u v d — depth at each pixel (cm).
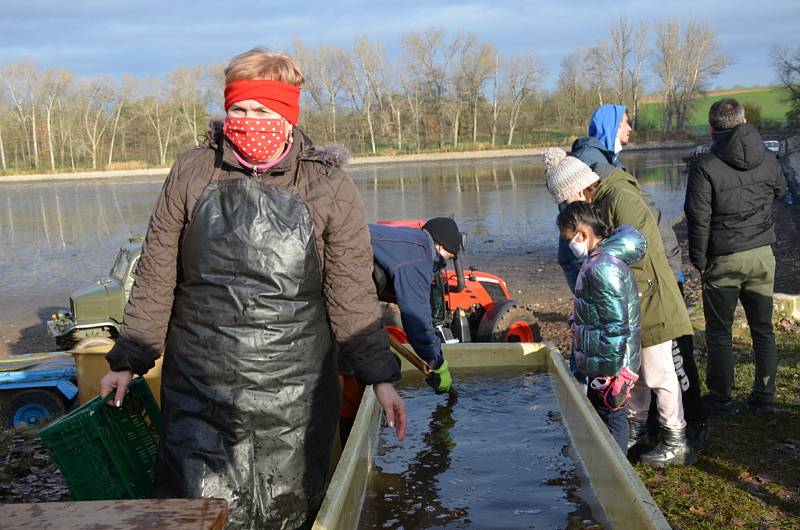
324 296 279
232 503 259
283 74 264
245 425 261
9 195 5672
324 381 275
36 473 528
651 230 425
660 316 427
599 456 293
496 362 506
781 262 1372
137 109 10681
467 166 7050
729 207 505
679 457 451
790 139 2502
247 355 260
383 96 10294
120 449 312
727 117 500
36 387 756
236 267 260
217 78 10331
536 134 10488
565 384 395
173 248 273
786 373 636
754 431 508
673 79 9288
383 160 9169
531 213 2784
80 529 187
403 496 312
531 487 318
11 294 1680
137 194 5200
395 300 438
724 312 527
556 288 1376
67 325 1005
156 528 187
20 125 10344
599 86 9888
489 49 9906
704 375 632
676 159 6250
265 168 266
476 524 287
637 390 458
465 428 397
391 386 283
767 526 385
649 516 219
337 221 272
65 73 10294
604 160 467
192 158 275
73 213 3800
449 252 460
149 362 279
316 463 275
